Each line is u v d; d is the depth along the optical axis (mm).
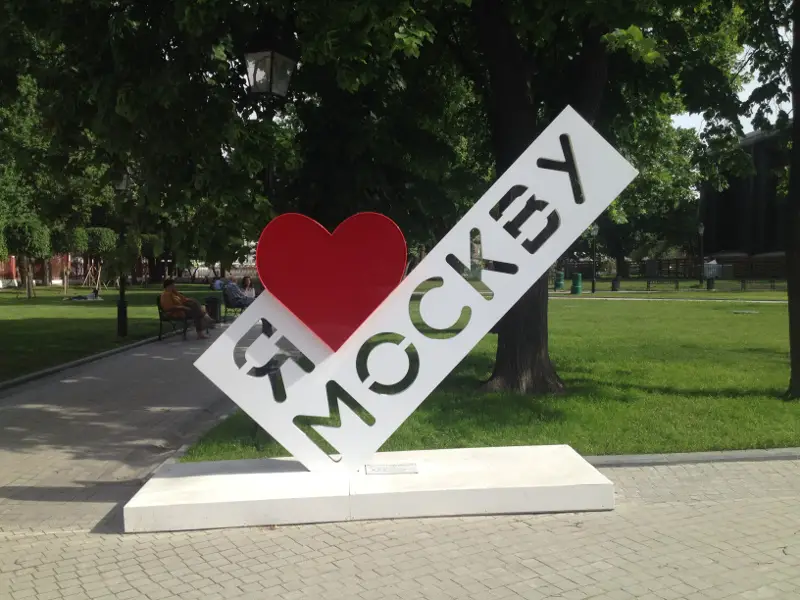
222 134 6547
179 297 16500
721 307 26406
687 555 4441
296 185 8625
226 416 8383
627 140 12516
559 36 9508
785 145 10430
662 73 9969
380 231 5547
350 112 8508
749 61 10430
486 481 5371
